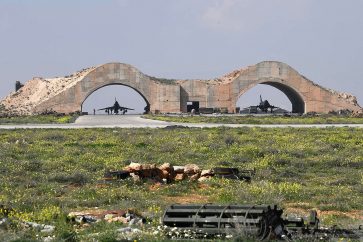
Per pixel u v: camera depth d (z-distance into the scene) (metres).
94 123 121.75
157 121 132.12
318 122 125.94
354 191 44.22
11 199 38.72
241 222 26.45
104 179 47.44
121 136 83.94
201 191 43.41
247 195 40.28
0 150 66.38
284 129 99.19
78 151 66.62
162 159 61.50
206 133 89.62
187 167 49.19
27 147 71.44
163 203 38.03
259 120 133.50
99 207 37.28
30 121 131.12
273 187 44.25
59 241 25.31
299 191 43.50
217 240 25.27
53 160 59.81
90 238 25.80
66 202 37.94
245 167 56.06
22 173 50.91
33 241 25.14
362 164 58.97
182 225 27.62
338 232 27.75
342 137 84.69
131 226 28.47
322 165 58.53
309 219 29.39
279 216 27.36
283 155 64.06
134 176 47.66
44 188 43.69
